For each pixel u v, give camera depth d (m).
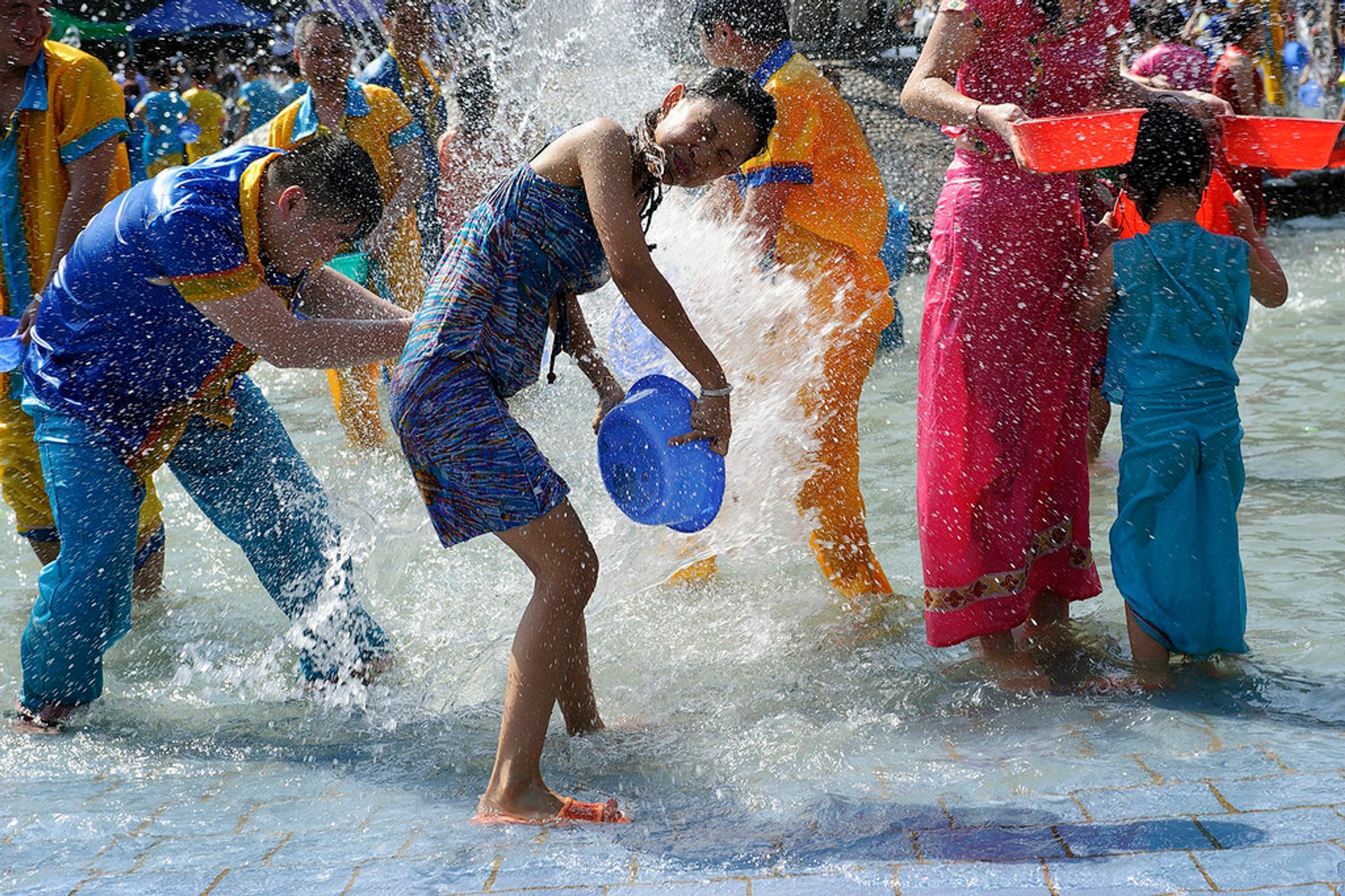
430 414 2.99
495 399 3.05
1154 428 3.51
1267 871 2.36
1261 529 4.67
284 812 2.99
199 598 4.58
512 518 2.97
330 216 3.43
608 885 2.51
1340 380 6.74
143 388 3.59
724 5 4.14
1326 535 4.56
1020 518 3.64
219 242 3.35
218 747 3.43
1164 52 6.32
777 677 3.71
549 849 2.70
